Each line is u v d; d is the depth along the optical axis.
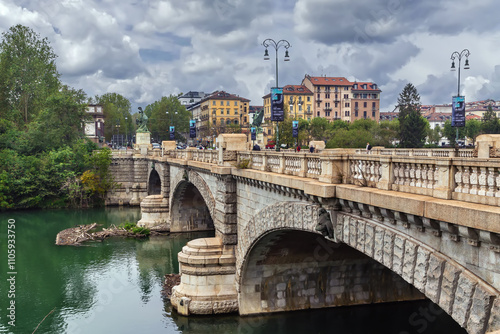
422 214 12.73
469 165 12.27
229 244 32.53
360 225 16.55
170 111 146.50
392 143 90.94
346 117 128.25
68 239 56.28
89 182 83.00
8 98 97.38
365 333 29.09
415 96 87.31
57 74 105.38
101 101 167.62
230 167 31.64
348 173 18.11
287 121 85.12
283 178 22.14
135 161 84.88
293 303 31.19
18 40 97.38
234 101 154.50
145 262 46.97
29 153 86.38
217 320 31.20
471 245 11.73
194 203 60.56
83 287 39.31
